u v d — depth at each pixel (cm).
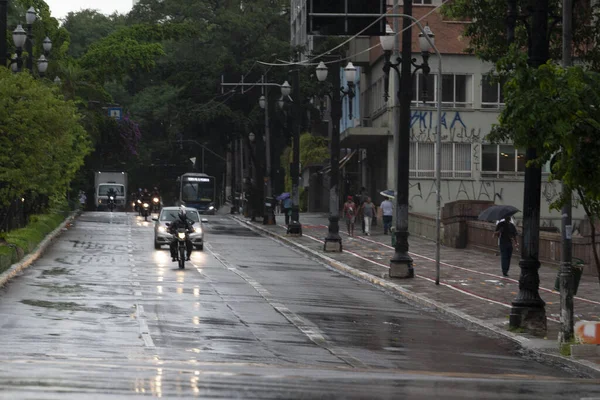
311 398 2939
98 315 5334
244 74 17488
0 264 7119
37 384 2997
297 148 13250
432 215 14175
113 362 3800
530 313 5491
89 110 18462
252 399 2869
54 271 7850
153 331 4812
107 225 14662
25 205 11450
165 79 18262
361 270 8956
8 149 7938
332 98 11088
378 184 15775
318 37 17350
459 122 14500
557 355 4728
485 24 7381
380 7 5725
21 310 5403
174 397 2845
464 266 9500
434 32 14438
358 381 3484
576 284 5381
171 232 8738
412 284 7894
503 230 8594
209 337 4716
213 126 17512
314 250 11025
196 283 7331
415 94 14538
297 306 6278
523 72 4594
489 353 4838
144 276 7719
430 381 3600
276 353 4353
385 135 14500
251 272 8531
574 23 7312
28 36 10375
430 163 14562
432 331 5550
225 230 14638
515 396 3228
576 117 4562
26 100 8081
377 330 5425
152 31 18338
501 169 14650
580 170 4641
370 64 15950
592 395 3362
